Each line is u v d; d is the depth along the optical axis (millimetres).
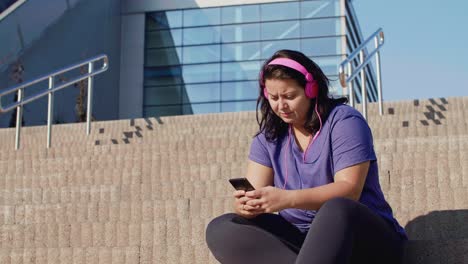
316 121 1957
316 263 1611
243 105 17688
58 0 13680
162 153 4594
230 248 1892
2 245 3332
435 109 6086
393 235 1883
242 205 1851
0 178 4434
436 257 2189
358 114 1969
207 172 4125
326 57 17375
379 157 3559
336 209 1699
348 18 18172
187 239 3051
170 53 18422
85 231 3244
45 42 12852
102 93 17000
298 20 17734
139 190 3770
